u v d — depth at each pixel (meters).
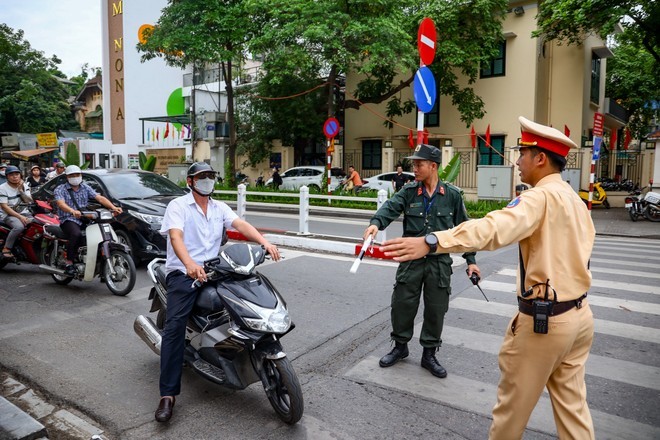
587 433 2.26
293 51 17.97
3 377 4.11
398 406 3.59
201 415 3.48
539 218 2.20
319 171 22.56
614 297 6.25
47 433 3.22
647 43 18.64
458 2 19.02
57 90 49.12
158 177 9.27
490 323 5.31
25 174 34.69
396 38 17.73
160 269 4.21
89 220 6.63
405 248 2.12
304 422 3.37
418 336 5.00
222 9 18.47
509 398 2.34
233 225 3.88
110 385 3.94
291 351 4.59
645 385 3.90
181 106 36.38
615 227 14.67
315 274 7.38
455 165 12.88
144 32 19.91
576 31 18.56
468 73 21.17
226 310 3.46
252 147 25.91
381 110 25.50
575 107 22.34
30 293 6.50
